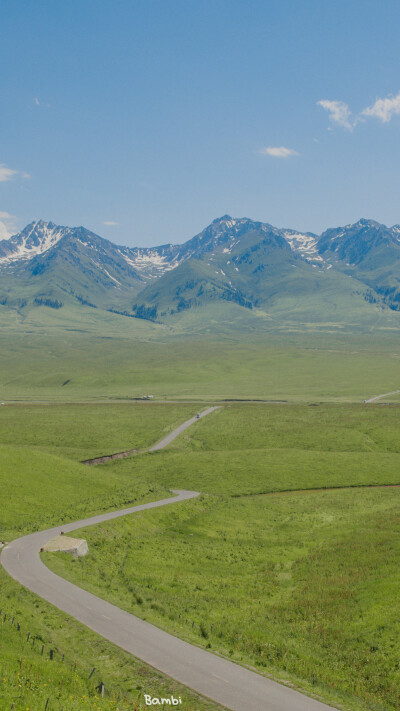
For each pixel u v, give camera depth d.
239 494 106.94
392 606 44.69
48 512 75.69
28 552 54.94
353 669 35.47
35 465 97.75
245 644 37.62
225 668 31.66
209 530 77.44
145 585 52.38
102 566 55.69
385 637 39.66
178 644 34.50
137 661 31.42
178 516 82.31
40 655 29.97
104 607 40.09
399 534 68.00
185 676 30.11
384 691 32.56
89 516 75.88
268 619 44.94
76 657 31.08
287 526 81.31
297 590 52.59
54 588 43.59
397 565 55.28
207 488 110.25
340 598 48.59
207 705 26.91
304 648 38.41
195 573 58.59
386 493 103.12
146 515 79.50
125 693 27.47
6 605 37.28
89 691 26.97
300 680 31.84
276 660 35.25
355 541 67.75
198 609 46.38
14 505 76.00
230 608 47.69
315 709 27.59
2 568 48.75
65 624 36.03
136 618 38.50
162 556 63.69
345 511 88.69
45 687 25.45
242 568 61.16
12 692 23.67
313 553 65.38
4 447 106.69
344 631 41.69
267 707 27.25
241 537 75.00
